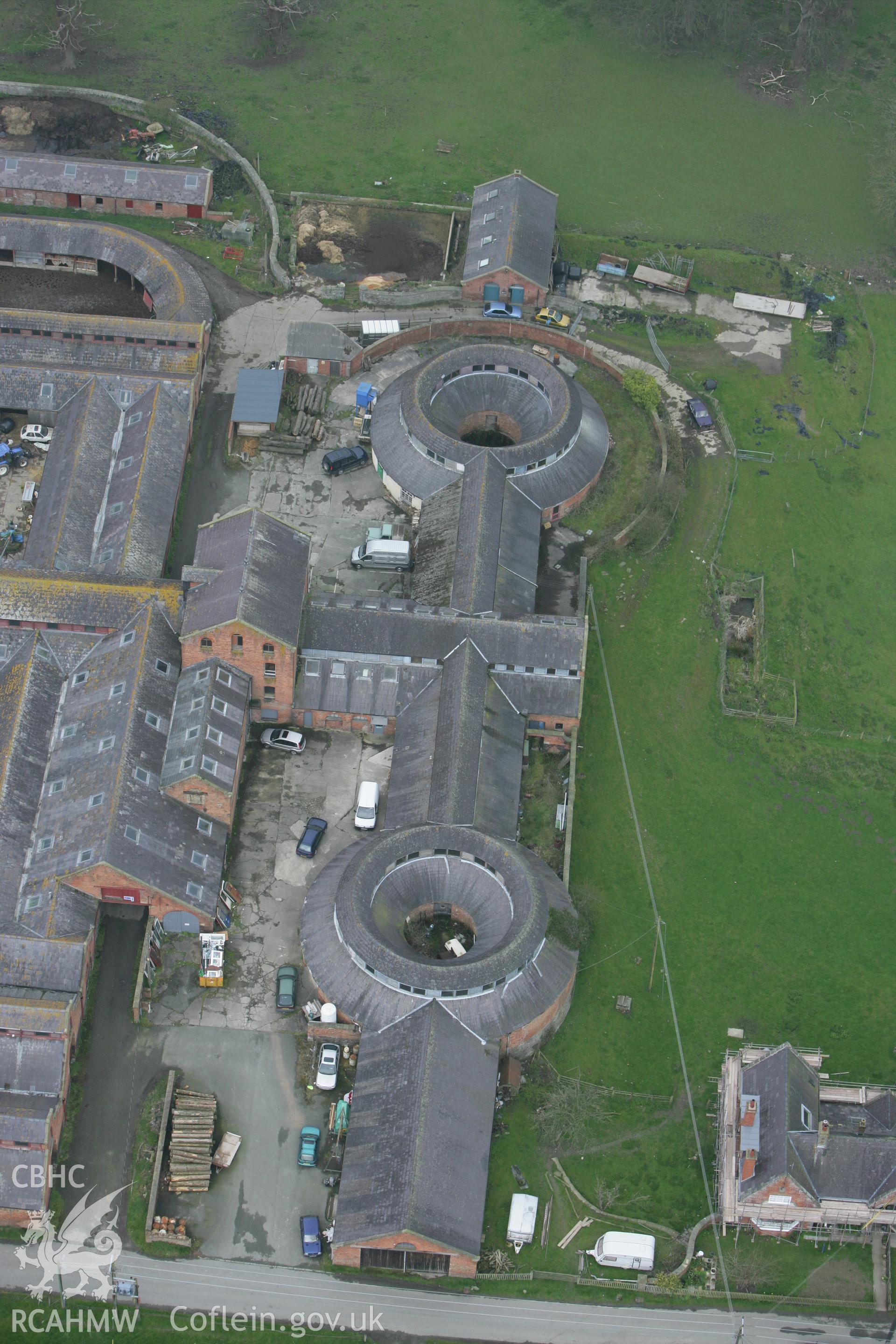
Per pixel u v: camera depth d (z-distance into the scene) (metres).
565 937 118.56
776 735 140.25
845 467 165.00
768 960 125.00
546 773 135.12
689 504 158.00
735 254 186.62
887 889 130.75
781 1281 107.25
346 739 135.75
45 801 124.44
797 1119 106.81
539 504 150.50
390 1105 108.19
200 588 131.00
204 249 179.88
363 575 147.75
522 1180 110.81
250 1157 110.88
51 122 195.62
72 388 155.75
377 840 120.94
